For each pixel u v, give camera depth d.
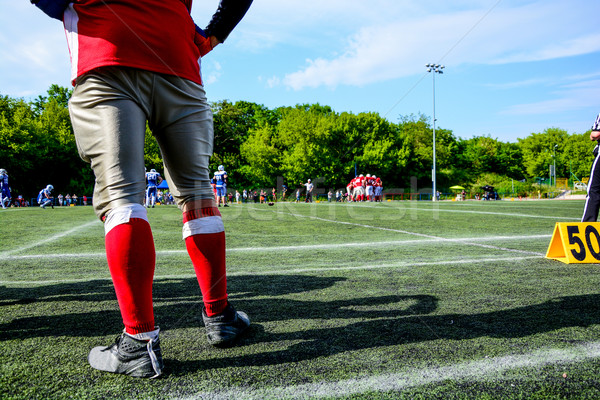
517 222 7.83
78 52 1.41
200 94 1.64
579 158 85.88
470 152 86.88
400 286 2.63
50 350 1.57
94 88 1.38
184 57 1.54
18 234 6.03
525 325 1.82
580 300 2.24
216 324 1.60
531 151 92.06
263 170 54.91
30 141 43.78
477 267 3.28
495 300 2.26
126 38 1.39
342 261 3.62
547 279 2.81
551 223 7.58
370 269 3.22
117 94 1.39
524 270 3.14
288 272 3.12
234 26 1.71
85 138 1.41
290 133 56.22
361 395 1.19
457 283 2.70
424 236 5.58
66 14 1.44
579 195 55.38
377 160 54.53
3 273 3.17
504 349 1.54
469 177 77.81
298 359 1.47
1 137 41.00
